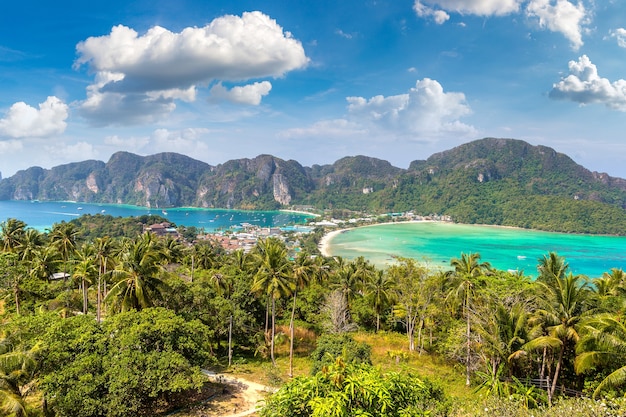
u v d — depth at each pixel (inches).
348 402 601.3
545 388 1310.3
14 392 983.0
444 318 2074.3
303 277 1881.2
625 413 607.8
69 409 1016.9
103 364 1117.7
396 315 2487.7
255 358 1983.3
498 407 723.4
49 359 1087.0
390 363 1910.7
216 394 1402.6
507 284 1726.1
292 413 629.0
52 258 2305.6
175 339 1291.8
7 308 1854.1
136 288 1454.2
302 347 2175.2
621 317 1181.1
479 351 1526.8
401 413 620.1
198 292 1843.0
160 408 1253.1
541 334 1264.8
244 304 2058.3
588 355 1043.3
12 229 2647.6
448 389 1533.0
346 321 2396.7
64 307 1873.8
